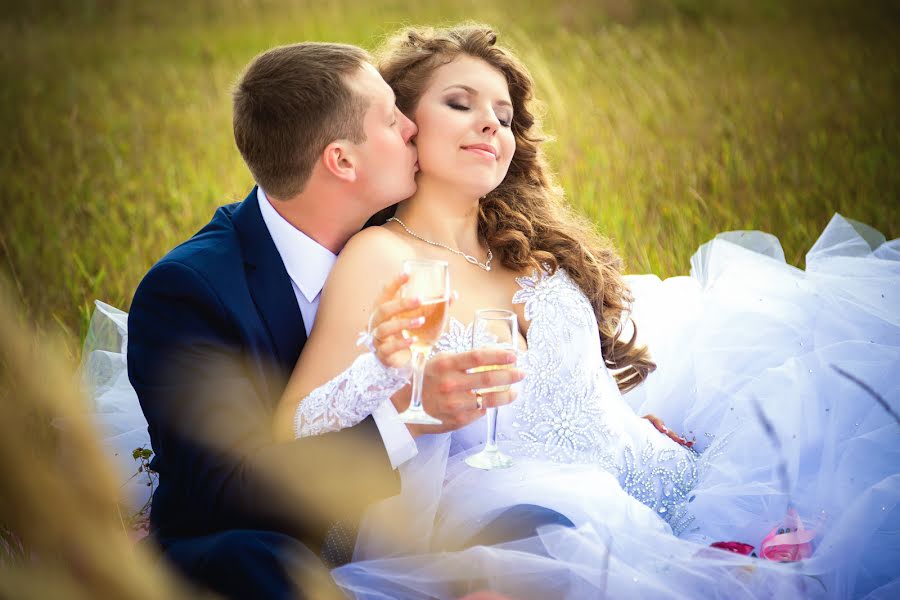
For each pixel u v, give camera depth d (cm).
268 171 264
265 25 1256
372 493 229
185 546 225
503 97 290
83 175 659
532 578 210
